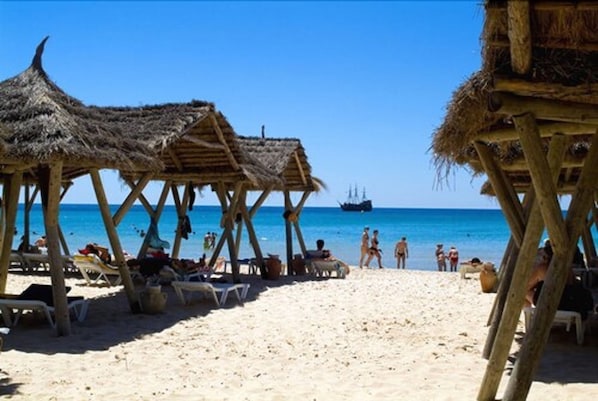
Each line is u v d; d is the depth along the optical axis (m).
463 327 9.12
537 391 5.79
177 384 6.11
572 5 3.64
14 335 8.14
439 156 5.50
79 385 5.99
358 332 8.80
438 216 101.06
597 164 4.20
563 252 4.21
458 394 5.77
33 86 9.08
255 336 8.48
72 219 70.19
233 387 6.05
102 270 13.14
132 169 9.34
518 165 7.56
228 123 13.41
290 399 5.65
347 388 6.03
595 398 5.57
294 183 18.30
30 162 7.98
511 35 3.78
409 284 14.85
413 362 7.06
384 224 72.25
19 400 5.46
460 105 4.80
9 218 9.66
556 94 3.97
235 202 14.66
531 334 4.22
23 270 15.93
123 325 9.05
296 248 38.09
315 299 12.03
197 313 10.23
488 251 38.78
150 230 14.73
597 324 8.73
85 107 9.79
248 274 16.91
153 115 12.43
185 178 14.68
